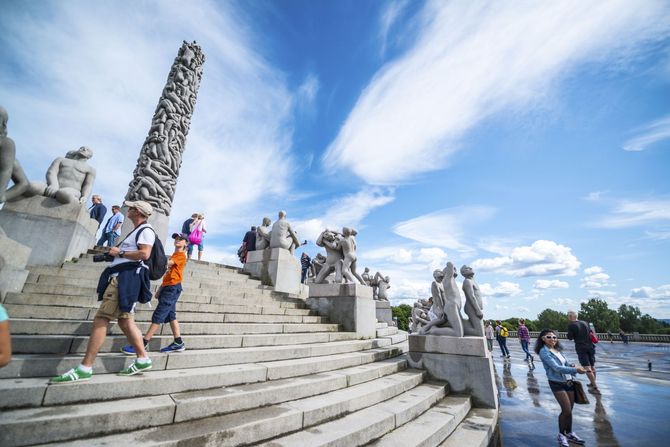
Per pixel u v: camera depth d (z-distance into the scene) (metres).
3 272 4.57
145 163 11.72
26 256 5.09
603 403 7.18
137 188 11.23
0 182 4.41
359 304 8.74
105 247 8.43
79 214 6.89
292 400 3.96
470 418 5.31
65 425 2.48
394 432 3.95
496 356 17.77
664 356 17.56
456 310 6.88
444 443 4.17
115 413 2.71
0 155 4.46
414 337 7.07
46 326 4.04
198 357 4.19
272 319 7.34
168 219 11.66
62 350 3.70
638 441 4.84
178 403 3.04
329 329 8.15
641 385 9.19
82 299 5.13
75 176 7.34
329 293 9.12
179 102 13.17
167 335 4.91
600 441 4.86
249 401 3.54
